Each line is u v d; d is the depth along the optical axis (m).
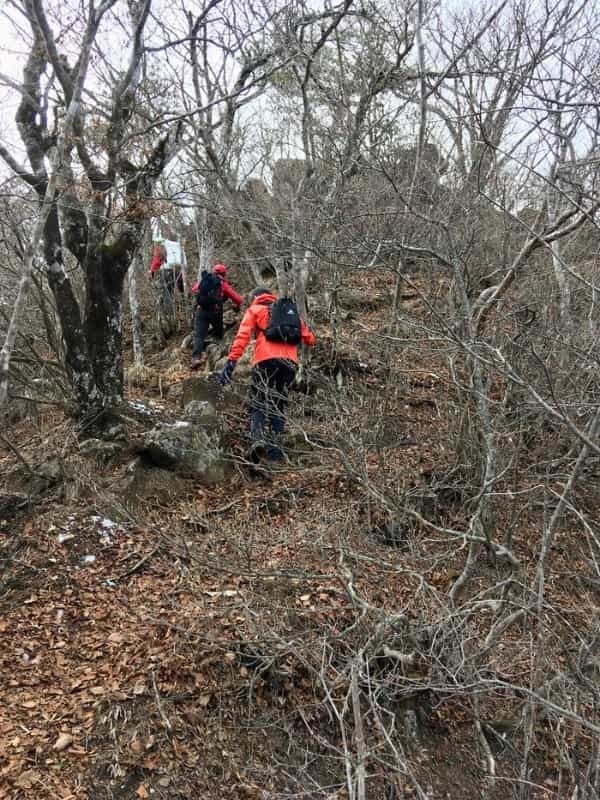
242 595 4.00
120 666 3.64
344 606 3.97
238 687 3.59
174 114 6.01
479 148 5.19
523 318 4.88
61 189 4.79
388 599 4.12
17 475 5.38
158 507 5.15
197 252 11.90
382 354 6.56
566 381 4.34
